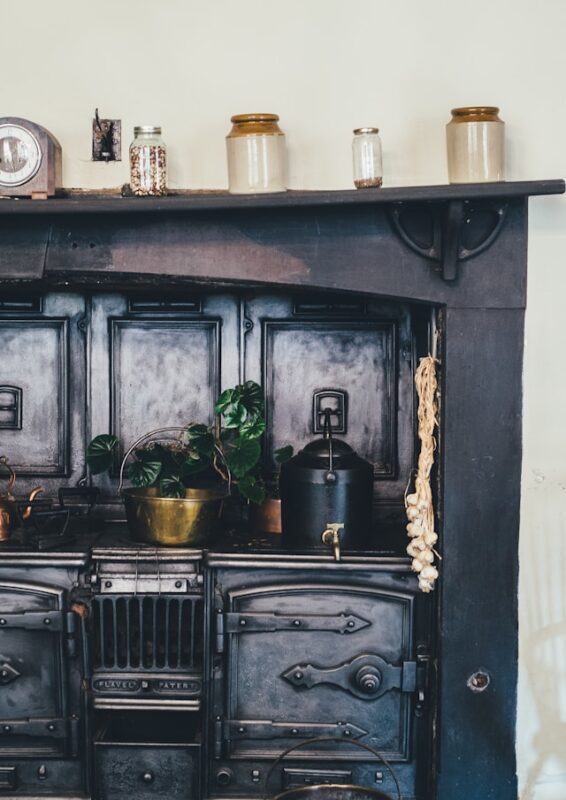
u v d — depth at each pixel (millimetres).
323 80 3332
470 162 3125
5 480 3777
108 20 3334
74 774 3365
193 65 3340
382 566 3260
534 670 3404
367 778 3354
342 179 3348
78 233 3143
